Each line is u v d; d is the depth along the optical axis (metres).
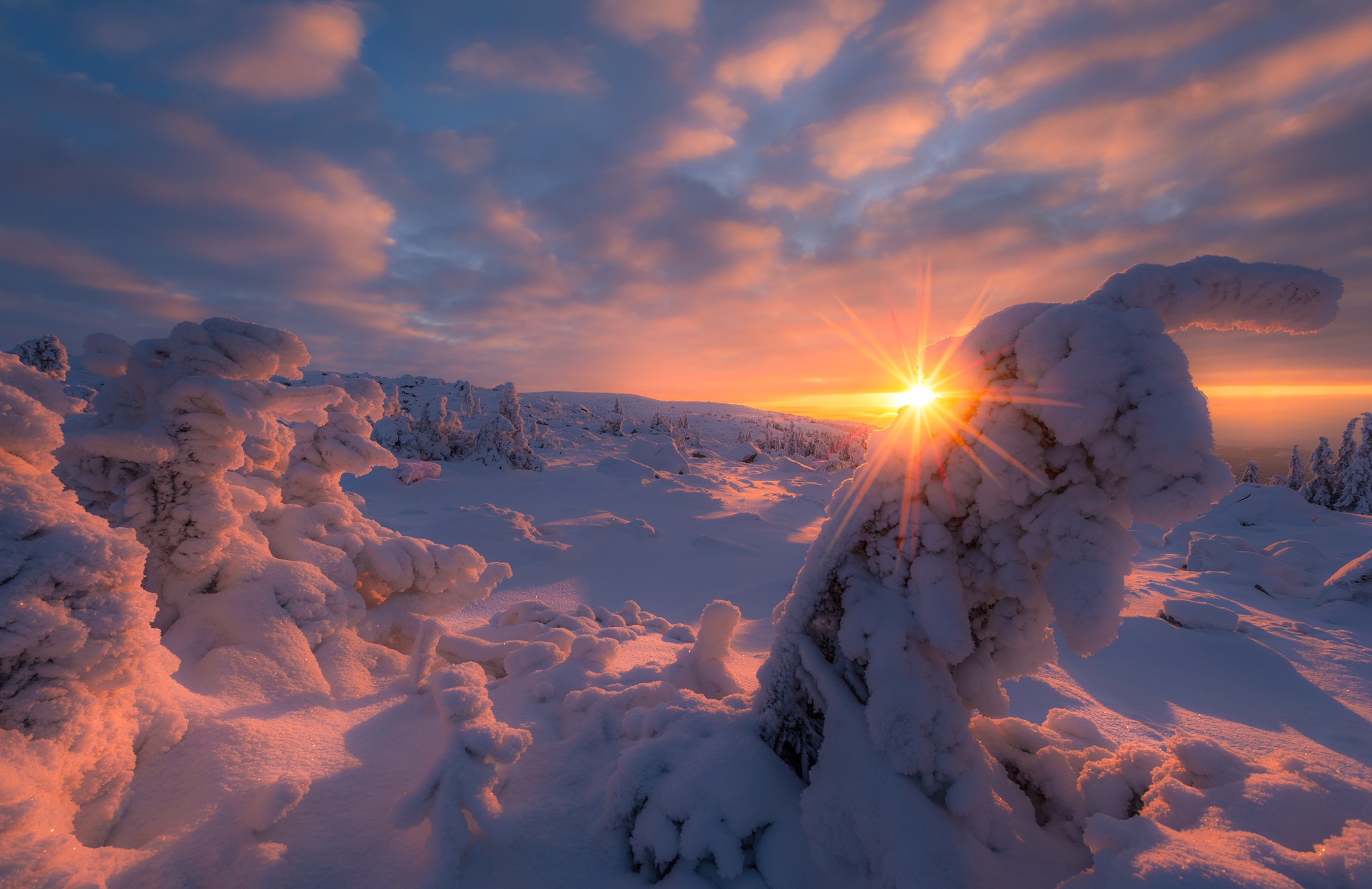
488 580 4.56
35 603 1.80
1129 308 1.89
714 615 3.37
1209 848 1.50
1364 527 15.09
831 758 2.00
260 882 1.73
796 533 12.80
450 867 1.83
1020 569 1.97
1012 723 2.58
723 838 1.91
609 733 2.68
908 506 2.11
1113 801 2.03
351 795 2.21
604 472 20.23
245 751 2.28
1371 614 7.19
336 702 2.92
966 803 1.82
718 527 12.73
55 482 2.21
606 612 5.11
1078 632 1.72
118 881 1.71
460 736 2.02
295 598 3.29
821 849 1.89
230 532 3.31
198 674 2.79
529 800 2.26
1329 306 1.72
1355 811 1.68
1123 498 1.83
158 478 3.15
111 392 3.40
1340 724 4.21
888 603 2.11
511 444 21.19
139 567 2.12
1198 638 5.74
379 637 3.90
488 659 3.77
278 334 3.52
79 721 1.88
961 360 2.05
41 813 1.60
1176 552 11.77
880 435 2.29
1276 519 15.82
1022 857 1.87
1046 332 1.84
